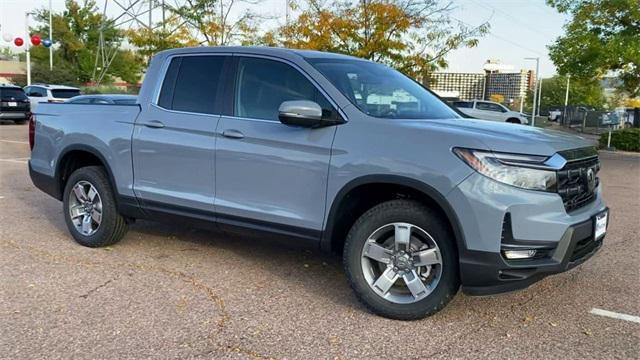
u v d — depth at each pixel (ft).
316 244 14.40
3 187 30.07
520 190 12.05
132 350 11.78
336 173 13.73
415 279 13.20
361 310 14.15
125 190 17.71
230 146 15.39
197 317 13.51
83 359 11.37
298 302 14.61
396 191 13.71
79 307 13.93
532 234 12.06
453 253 12.80
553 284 16.31
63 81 147.95
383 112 14.51
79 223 19.26
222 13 65.05
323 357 11.67
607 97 171.83
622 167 49.85
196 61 16.88
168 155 16.63
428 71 54.24
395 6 51.06
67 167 19.79
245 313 13.82
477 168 12.21
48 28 160.15
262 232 15.21
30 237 20.20
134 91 94.68
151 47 65.57
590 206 13.66
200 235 20.88
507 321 13.62
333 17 52.37
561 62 62.08
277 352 11.85
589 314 14.16
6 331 12.54
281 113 13.65
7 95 76.59
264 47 16.19
